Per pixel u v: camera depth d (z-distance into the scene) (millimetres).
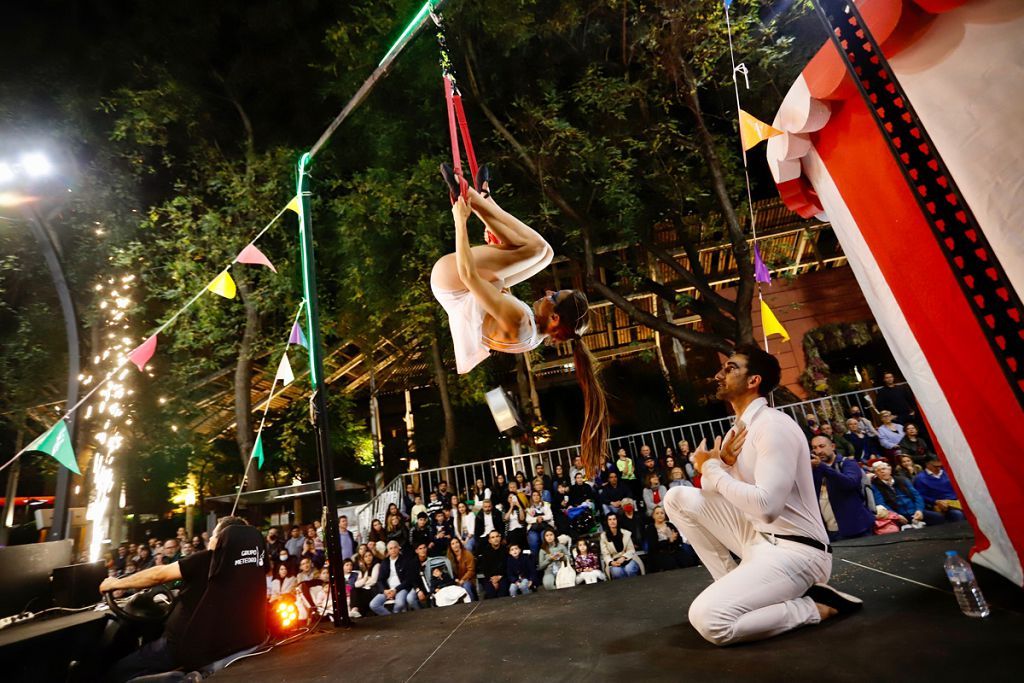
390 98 10891
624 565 6672
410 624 4098
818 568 2596
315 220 11477
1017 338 1745
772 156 3527
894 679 1812
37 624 3904
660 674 2189
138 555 10188
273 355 11281
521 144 10664
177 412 11945
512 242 2658
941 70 2348
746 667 2123
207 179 11242
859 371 15133
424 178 10125
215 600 3756
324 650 3602
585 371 2818
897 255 2859
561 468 8531
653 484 7363
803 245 14602
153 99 10398
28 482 15820
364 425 16562
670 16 9234
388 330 12867
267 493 10797
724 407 14586
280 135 11945
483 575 7414
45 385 11172
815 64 2842
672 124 9984
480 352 2596
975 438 2688
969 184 2291
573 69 11055
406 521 8484
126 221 10680
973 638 2051
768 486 2486
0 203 6273
